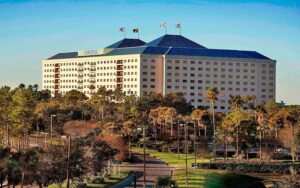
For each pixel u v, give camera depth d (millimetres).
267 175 167250
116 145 193750
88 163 141375
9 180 112562
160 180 126688
